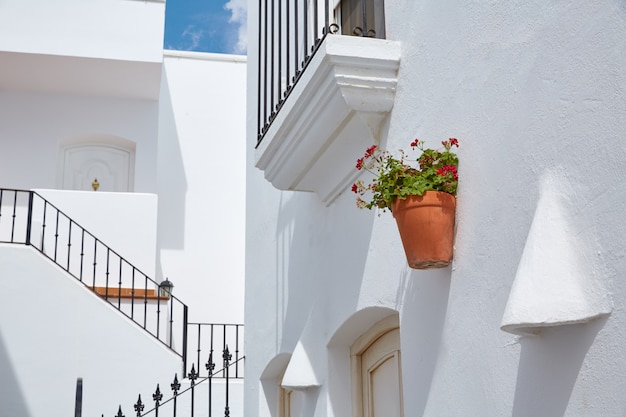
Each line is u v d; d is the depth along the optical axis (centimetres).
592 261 232
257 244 684
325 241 491
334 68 378
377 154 402
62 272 934
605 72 237
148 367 923
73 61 1165
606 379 226
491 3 307
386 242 391
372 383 461
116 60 1169
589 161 240
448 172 313
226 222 1280
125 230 1155
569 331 243
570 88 253
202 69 1334
